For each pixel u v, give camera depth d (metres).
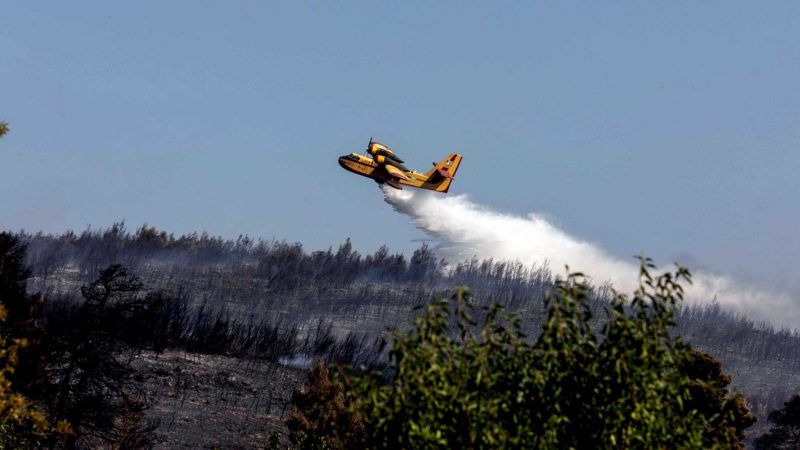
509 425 59.50
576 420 59.59
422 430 57.00
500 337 60.41
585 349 60.50
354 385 59.50
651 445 58.88
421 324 59.28
